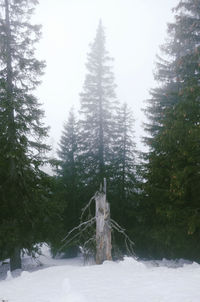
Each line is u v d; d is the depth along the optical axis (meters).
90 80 22.73
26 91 14.24
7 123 12.55
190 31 12.59
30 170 13.74
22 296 5.35
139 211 16.53
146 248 15.62
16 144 12.95
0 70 13.52
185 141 11.02
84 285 5.76
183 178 10.99
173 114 11.62
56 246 13.70
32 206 13.55
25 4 14.31
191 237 12.08
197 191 11.55
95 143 21.59
